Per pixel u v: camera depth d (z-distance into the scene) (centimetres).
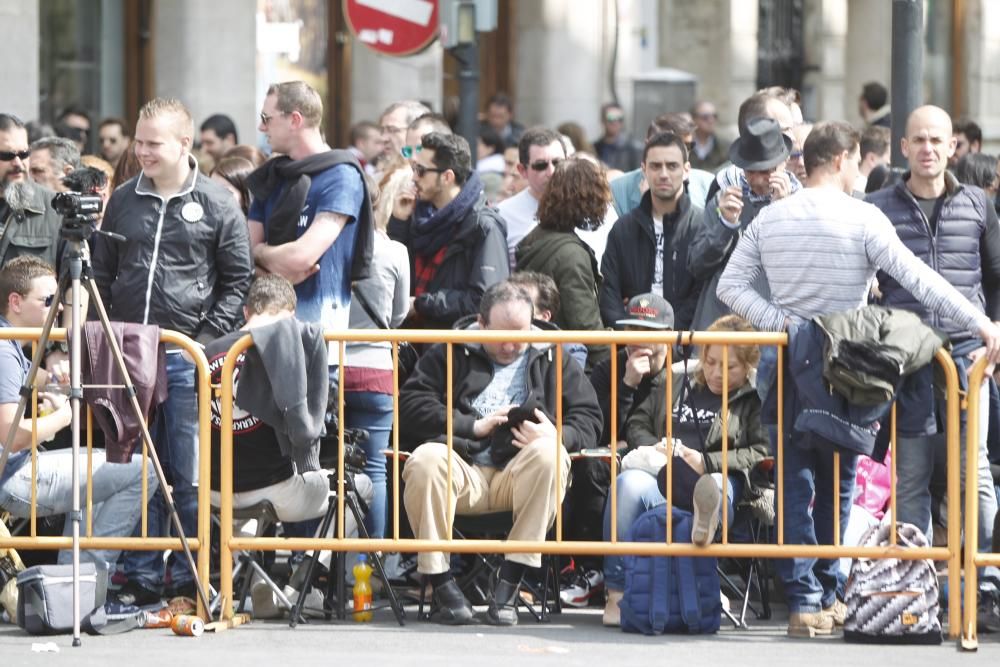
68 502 2353
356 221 2519
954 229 2497
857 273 2286
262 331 2259
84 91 4541
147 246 2408
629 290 2841
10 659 2111
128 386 2220
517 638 2273
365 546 2303
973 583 2244
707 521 2259
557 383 2311
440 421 2400
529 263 2761
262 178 2541
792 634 2292
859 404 2198
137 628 2298
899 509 2458
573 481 2509
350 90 5044
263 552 2422
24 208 2727
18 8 3997
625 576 2331
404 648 2206
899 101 2697
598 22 5350
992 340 2231
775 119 2666
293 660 2123
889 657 2180
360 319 2605
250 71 4391
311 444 2269
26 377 2272
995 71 6781
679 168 2806
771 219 2322
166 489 2250
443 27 3162
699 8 6200
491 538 2439
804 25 6756
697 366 2477
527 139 3033
